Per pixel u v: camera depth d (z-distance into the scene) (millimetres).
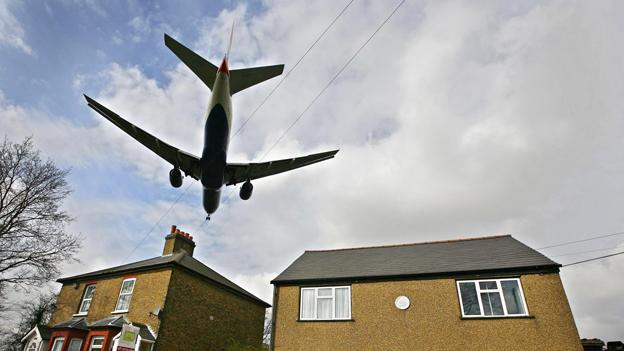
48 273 19609
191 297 16547
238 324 18922
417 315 12852
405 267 14422
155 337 14289
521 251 13883
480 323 12047
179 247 19781
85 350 14883
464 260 14047
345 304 14055
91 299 18125
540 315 11555
